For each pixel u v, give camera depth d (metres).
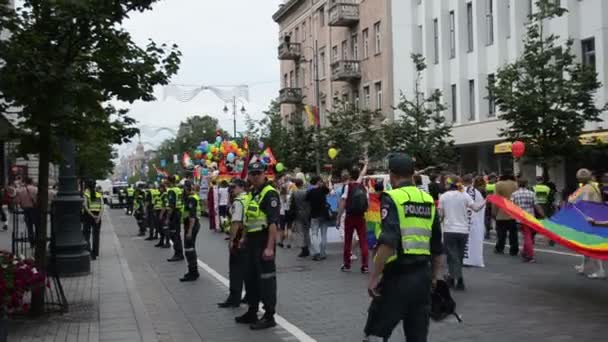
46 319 9.21
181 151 87.62
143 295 11.65
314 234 16.83
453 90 35.47
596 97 25.30
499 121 30.53
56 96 8.81
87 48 9.45
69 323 8.93
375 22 43.03
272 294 8.85
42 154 9.53
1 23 8.76
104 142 10.22
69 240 13.88
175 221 17.05
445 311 6.19
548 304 10.00
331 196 18.77
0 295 7.54
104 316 9.42
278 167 27.44
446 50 35.66
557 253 16.73
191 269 13.39
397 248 5.67
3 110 9.12
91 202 17.17
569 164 25.47
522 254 15.29
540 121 21.75
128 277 13.55
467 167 34.81
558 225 12.03
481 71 32.69
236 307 10.42
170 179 18.69
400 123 29.59
